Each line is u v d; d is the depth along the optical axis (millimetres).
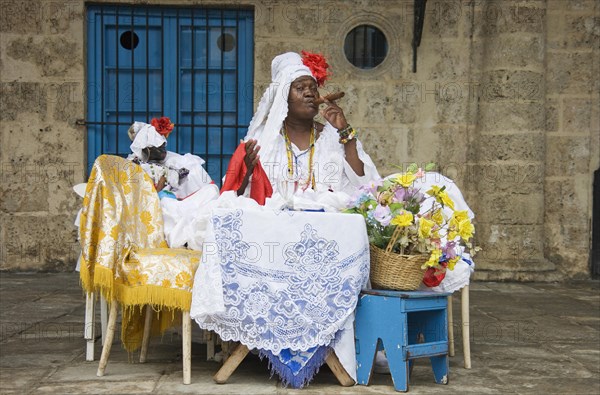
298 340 3877
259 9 8625
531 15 8414
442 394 3859
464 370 4402
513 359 4699
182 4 8641
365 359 3988
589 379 4207
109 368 4328
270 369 4340
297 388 3898
